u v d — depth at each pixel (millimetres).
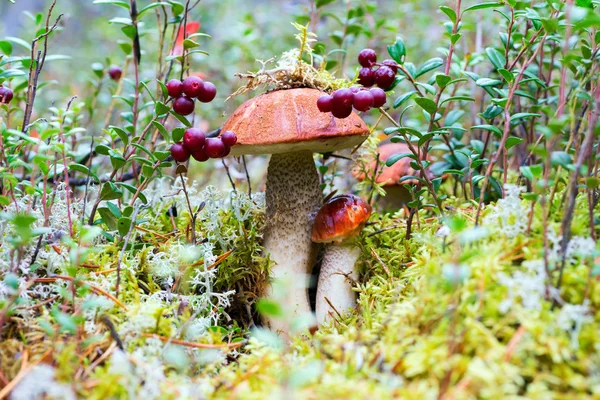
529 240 396
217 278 455
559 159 382
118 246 452
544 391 358
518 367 364
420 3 767
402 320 389
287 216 453
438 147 506
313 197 456
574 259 388
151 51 728
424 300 387
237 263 461
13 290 390
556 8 420
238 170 602
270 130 426
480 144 487
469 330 372
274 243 457
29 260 421
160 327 404
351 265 451
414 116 567
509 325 376
